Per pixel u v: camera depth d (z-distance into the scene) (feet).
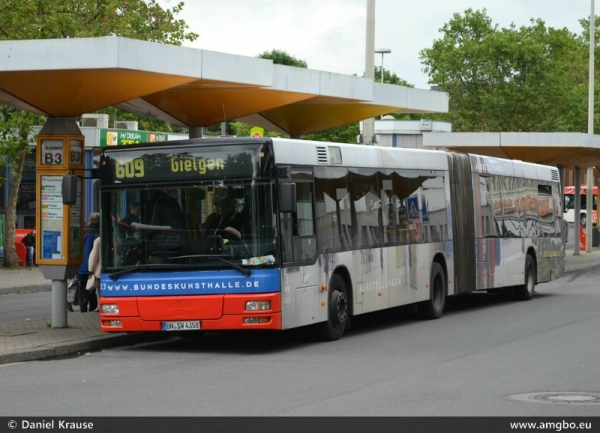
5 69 55.42
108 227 53.21
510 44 189.47
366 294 61.41
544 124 192.65
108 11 118.11
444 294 73.36
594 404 35.81
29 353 49.96
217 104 74.18
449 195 75.25
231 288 51.13
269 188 51.37
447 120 213.25
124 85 58.70
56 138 58.90
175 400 36.96
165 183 52.47
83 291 68.54
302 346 55.26
